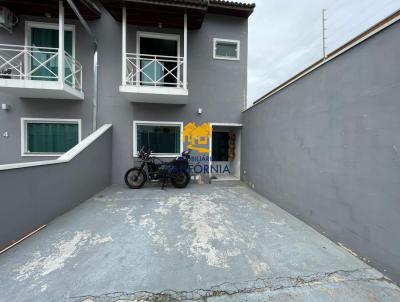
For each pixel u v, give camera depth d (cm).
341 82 241
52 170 312
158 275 189
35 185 275
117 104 568
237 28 618
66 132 557
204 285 177
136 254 223
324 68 271
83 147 411
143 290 170
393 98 179
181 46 592
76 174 383
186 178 539
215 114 614
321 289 172
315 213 288
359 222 215
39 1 467
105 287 173
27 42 526
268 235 271
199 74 604
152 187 540
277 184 401
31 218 268
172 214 346
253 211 365
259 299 162
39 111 538
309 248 238
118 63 566
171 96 523
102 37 558
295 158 340
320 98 279
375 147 197
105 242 248
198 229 288
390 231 182
